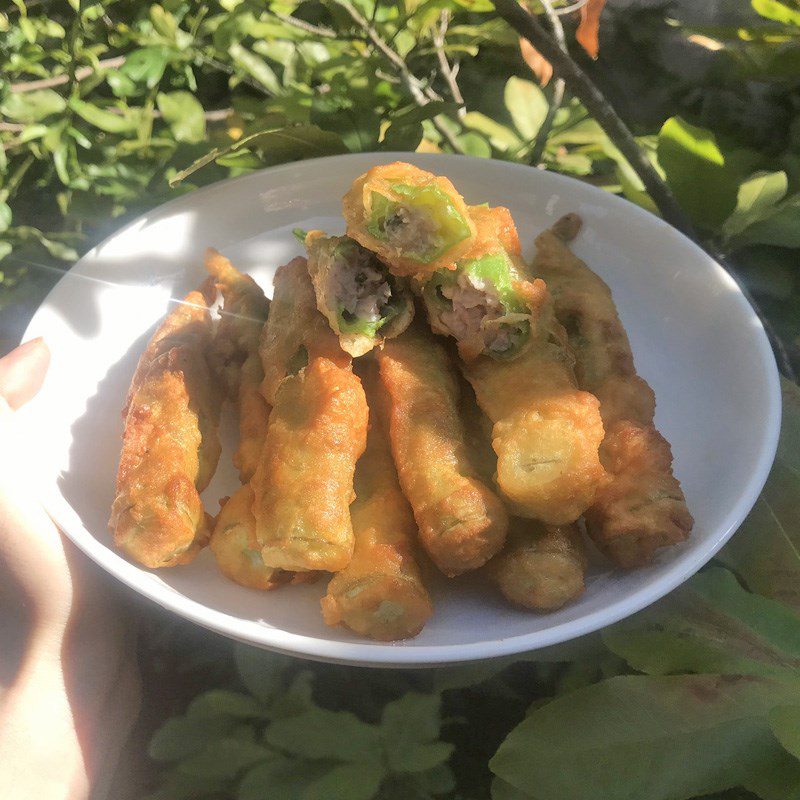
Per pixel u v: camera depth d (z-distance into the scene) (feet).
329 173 1.06
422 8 1.08
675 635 0.79
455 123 1.20
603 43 1.24
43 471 0.83
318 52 1.16
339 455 0.79
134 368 0.97
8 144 1.06
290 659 0.91
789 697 0.74
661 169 1.08
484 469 0.85
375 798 0.80
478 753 0.90
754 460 0.84
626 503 0.79
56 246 1.07
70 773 0.86
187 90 1.20
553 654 0.83
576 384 0.89
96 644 0.90
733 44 1.13
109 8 1.14
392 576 0.75
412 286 0.91
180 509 0.78
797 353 1.06
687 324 0.97
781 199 1.13
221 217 1.05
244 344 0.95
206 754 0.82
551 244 1.01
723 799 0.83
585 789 0.71
